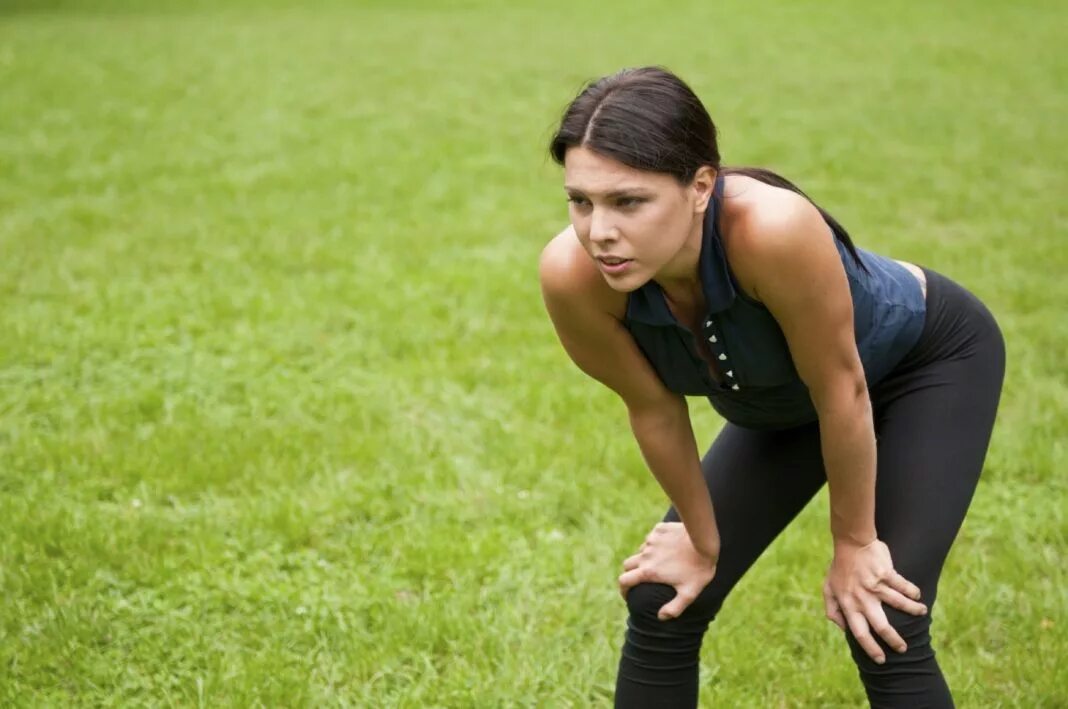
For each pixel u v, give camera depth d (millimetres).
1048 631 5676
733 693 5320
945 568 6324
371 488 7133
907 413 4125
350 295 10305
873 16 28297
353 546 6551
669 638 4203
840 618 3922
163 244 11773
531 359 9094
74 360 8906
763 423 4238
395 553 6484
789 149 16062
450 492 7176
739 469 4305
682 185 3283
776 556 6395
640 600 4168
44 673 5457
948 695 3840
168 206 13141
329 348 9266
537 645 5691
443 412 8250
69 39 23812
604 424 8039
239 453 7512
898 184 14375
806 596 6059
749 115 18156
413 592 6242
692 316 3756
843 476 3836
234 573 6250
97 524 6672
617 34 26000
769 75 21406
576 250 3689
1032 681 5320
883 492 4023
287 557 6445
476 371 8836
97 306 9984
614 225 3283
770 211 3438
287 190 13883
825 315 3543
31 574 6156
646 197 3248
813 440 4285
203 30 25641
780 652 5629
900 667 3807
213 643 5680
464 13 29312
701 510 4129
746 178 3566
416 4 30859
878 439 4168
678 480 4109
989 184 14391
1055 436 7781
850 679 5414
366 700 5305
